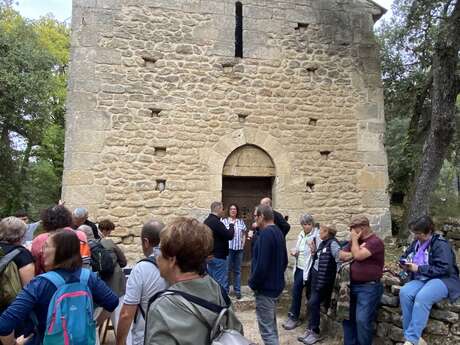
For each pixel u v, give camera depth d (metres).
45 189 15.93
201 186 7.37
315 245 5.06
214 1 7.79
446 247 3.68
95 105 7.09
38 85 11.01
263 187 7.99
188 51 7.59
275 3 8.08
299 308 5.18
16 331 2.33
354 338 4.05
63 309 2.20
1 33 11.00
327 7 8.34
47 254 2.36
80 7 7.20
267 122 7.79
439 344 3.71
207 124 7.53
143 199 7.12
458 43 6.64
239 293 6.27
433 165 7.03
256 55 7.88
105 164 7.03
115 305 2.52
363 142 8.17
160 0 7.55
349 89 8.26
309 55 8.13
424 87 8.36
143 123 7.27
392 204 9.51
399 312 3.97
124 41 7.32
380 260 3.95
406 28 7.77
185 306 1.60
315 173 7.89
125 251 6.95
